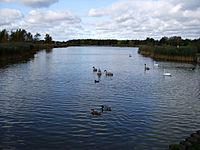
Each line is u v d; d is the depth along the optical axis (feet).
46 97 152.76
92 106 135.23
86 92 168.35
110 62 396.37
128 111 127.24
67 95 158.92
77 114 121.29
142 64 362.94
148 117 118.83
